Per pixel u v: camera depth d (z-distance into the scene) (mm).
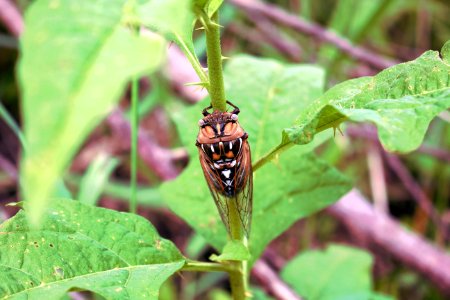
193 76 970
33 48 420
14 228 531
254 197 613
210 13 507
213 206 617
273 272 791
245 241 580
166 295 813
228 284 938
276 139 622
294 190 614
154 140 956
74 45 420
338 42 967
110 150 1046
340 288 716
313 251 745
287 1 1182
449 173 938
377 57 965
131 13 431
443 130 994
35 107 407
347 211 874
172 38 519
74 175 966
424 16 1092
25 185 400
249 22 1136
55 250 529
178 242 977
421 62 521
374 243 921
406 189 1033
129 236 541
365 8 1000
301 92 636
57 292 514
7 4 1005
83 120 405
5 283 517
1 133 1052
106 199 1007
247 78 642
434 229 950
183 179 624
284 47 1061
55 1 428
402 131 480
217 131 562
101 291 514
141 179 1035
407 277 885
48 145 402
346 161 1042
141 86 1082
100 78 412
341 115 509
